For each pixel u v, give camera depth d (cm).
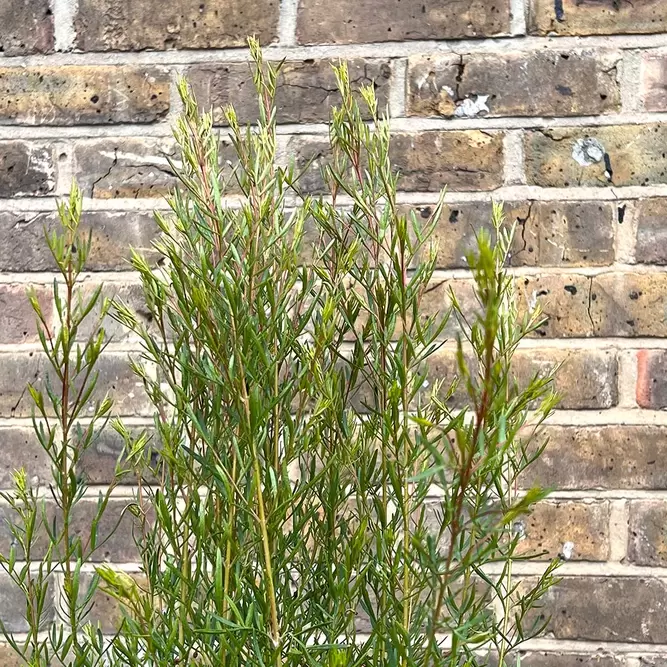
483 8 93
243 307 56
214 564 59
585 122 93
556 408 93
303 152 94
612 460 93
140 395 95
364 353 66
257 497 56
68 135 96
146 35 95
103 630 95
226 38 95
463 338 93
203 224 62
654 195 93
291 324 60
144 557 66
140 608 66
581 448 93
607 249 93
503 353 65
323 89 94
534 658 93
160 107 96
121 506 96
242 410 56
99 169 96
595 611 93
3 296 96
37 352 96
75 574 62
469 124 94
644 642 92
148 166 96
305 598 64
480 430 47
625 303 93
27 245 96
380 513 62
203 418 63
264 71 94
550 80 93
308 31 94
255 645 55
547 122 93
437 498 91
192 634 57
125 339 95
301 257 89
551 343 93
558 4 93
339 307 67
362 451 65
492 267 42
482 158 94
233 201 92
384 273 62
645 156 93
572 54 93
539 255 93
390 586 60
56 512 96
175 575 59
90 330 95
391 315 62
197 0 95
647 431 93
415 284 65
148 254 95
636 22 92
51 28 96
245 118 95
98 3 96
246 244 58
